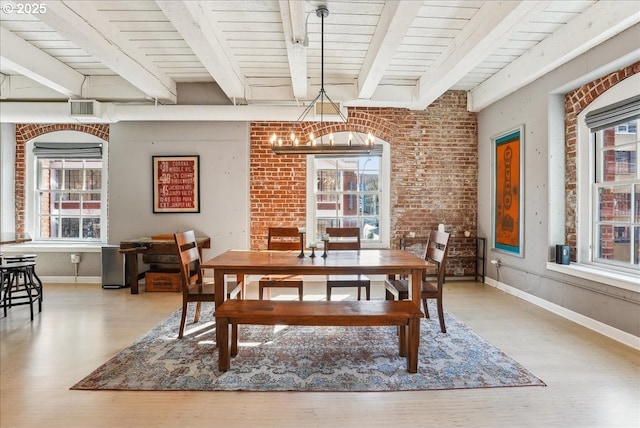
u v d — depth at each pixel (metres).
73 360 2.79
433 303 4.39
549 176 4.09
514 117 4.75
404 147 5.68
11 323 3.65
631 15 2.82
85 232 5.77
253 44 3.99
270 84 5.10
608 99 3.53
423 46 4.08
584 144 3.85
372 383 2.43
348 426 1.99
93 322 3.69
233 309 2.63
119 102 5.15
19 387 2.38
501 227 5.11
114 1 3.18
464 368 2.64
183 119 5.12
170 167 5.44
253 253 3.69
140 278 5.19
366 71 4.31
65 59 4.44
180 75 4.96
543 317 3.84
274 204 5.62
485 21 3.24
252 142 5.59
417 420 2.04
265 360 2.78
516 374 2.55
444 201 5.73
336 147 3.34
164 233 5.46
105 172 5.66
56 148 5.62
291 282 3.86
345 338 3.24
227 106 5.08
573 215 3.98
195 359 2.79
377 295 4.80
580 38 3.37
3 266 3.72
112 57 3.66
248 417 2.06
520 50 4.19
